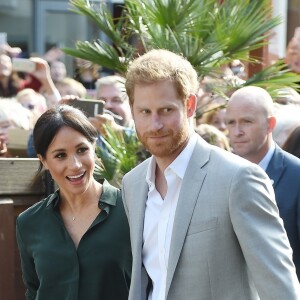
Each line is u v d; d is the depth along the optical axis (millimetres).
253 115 11258
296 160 11227
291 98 16484
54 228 9570
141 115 7852
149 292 8359
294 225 10836
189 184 7969
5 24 31312
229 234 7727
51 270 9445
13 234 11094
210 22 14547
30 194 11273
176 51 14062
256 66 17953
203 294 7734
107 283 9453
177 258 7820
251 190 7684
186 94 7828
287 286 7484
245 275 7832
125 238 9453
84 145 9422
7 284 11055
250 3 15297
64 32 31078
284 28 20484
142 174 8648
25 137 15133
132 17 14750
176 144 7887
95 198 9609
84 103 13719
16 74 21656
